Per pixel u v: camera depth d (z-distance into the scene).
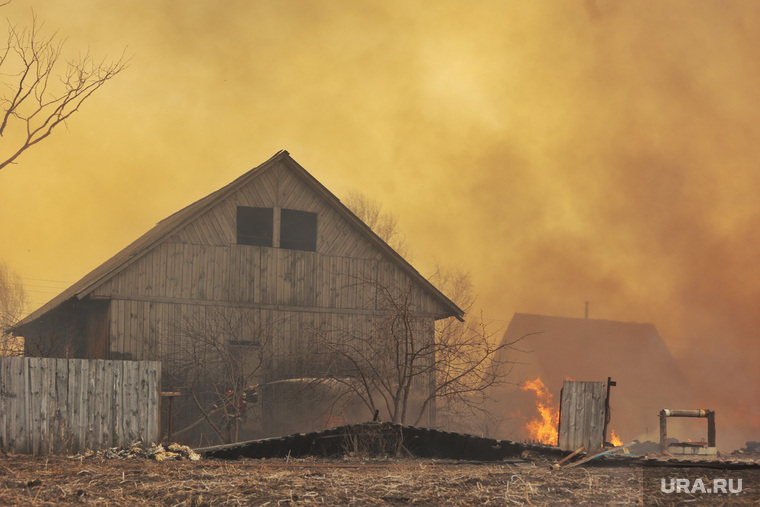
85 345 23.12
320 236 22.67
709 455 12.23
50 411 11.40
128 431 11.88
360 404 19.72
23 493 8.02
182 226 20.88
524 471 10.57
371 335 18.59
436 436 12.85
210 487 8.62
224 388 19.30
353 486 8.90
